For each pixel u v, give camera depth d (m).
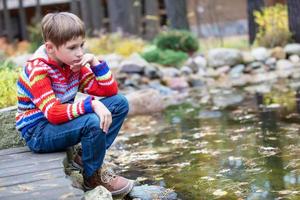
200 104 7.03
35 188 2.87
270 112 5.96
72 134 3.23
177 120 6.07
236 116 5.94
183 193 3.51
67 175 3.25
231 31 16.62
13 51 12.04
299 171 3.78
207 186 3.61
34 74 3.21
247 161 4.12
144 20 15.33
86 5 13.86
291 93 7.12
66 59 3.22
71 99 3.43
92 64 3.43
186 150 4.64
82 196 2.80
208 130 5.36
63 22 3.16
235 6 17.39
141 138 5.30
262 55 9.86
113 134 3.43
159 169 4.11
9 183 2.96
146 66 8.98
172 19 12.03
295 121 5.38
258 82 8.53
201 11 16.02
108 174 3.50
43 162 3.29
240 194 3.40
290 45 10.09
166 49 10.32
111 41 11.66
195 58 9.90
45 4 16.08
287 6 10.70
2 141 3.74
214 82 9.05
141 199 3.42
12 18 16.69
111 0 13.80
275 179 3.65
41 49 3.34
